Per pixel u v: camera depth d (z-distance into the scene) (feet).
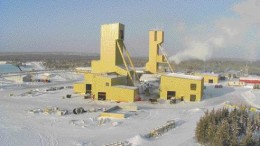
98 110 141.49
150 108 152.35
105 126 110.32
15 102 163.43
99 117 125.08
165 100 178.19
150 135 94.17
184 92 179.93
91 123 114.93
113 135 97.35
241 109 118.83
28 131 102.47
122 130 103.96
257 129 96.17
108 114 125.80
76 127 108.58
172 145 83.97
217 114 102.68
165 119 122.11
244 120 102.01
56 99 175.42
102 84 176.45
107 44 207.92
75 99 176.35
